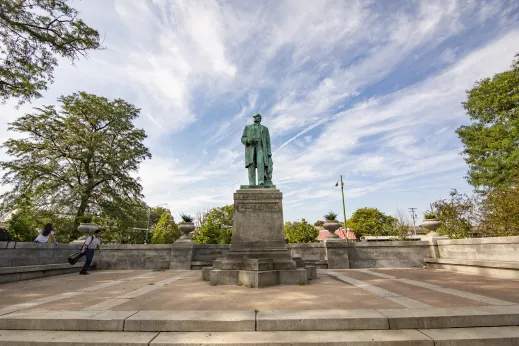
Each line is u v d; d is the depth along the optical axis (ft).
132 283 26.53
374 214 175.32
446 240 39.01
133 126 90.38
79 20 37.73
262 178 32.35
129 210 83.97
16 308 15.93
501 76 69.46
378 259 42.19
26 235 67.36
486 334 12.50
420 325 13.32
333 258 41.11
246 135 34.01
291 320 13.26
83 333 13.14
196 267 42.24
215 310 15.06
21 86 40.47
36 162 75.41
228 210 140.46
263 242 28.66
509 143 65.10
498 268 28.32
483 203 43.09
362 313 14.01
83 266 37.60
